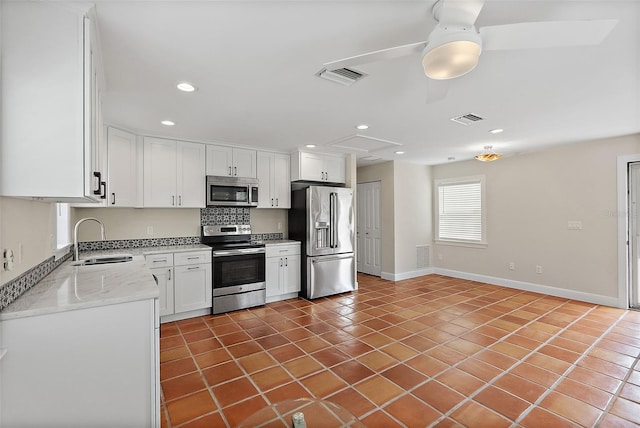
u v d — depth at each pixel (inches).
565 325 133.4
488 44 55.1
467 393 84.3
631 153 151.7
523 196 193.8
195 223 168.7
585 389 85.8
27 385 52.4
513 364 99.7
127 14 57.9
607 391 84.9
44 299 58.0
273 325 135.8
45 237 79.8
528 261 191.8
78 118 55.0
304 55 74.2
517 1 56.0
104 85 85.0
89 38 55.9
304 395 83.9
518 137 153.7
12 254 56.7
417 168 239.1
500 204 205.2
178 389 86.9
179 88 92.0
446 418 74.4
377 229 239.9
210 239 171.5
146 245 154.7
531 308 157.0
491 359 103.1
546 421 73.1
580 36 52.5
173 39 66.7
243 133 144.4
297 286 181.5
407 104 106.7
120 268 92.4
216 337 122.7
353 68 80.7
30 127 52.6
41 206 75.9
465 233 226.2
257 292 163.6
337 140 158.4
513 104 107.3
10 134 51.6
